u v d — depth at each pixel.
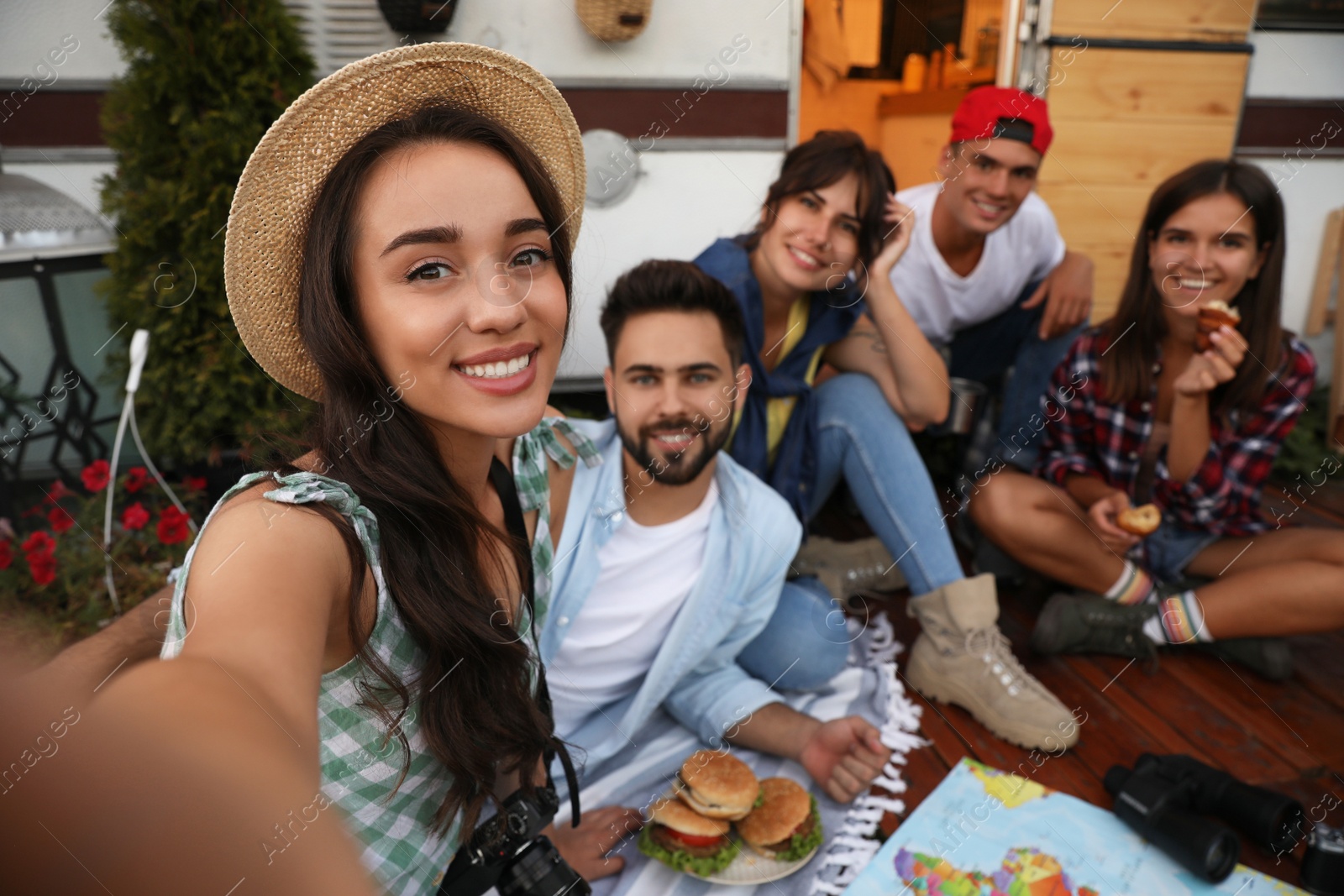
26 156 2.15
